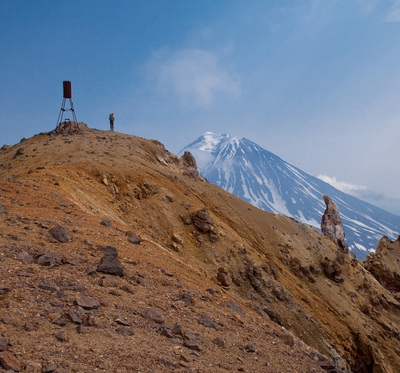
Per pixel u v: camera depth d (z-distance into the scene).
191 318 9.45
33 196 18.92
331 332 49.19
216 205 60.12
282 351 9.86
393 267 82.62
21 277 8.08
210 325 9.45
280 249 58.94
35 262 9.27
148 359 6.39
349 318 54.38
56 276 8.73
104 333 6.85
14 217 13.13
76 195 30.73
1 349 5.26
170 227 46.38
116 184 46.38
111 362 5.88
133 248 14.32
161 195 50.41
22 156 51.69
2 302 6.79
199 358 7.28
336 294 57.91
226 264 45.88
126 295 9.18
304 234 66.81
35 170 38.59
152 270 12.35
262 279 47.03
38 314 6.71
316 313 50.66
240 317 11.50
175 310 9.53
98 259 11.01
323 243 67.25
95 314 7.49
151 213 46.59
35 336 5.96
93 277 9.58
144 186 49.84
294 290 52.25
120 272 10.40
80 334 6.50
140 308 8.75
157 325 8.17
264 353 9.10
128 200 45.75
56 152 52.84
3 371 4.73
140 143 70.81
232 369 7.32
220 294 13.51
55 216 15.31
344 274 64.31
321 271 61.28
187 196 55.06
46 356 5.45
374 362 50.81
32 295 7.42
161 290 10.70
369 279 69.06
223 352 8.13
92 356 5.88
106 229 15.84
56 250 10.69
